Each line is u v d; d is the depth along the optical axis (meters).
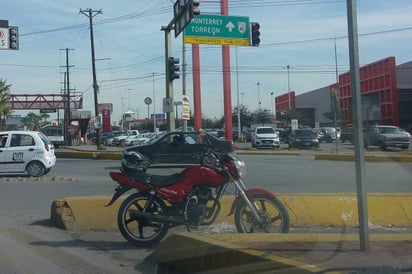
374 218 9.26
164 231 7.96
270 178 17.44
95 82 49.75
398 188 14.20
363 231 6.37
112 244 8.26
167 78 25.09
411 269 5.64
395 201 9.59
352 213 9.33
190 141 21.67
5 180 17.50
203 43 31.70
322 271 5.37
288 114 76.38
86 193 13.98
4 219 10.34
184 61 36.12
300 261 5.77
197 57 43.03
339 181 16.45
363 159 6.35
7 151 18.53
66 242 8.38
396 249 6.50
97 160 28.39
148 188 7.87
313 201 9.41
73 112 69.25
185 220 7.78
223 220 8.99
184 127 27.42
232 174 7.73
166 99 25.14
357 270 5.57
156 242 8.00
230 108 43.09
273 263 5.70
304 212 9.20
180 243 6.94
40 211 11.28
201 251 6.61
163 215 7.84
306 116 77.12
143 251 7.83
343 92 52.59
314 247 6.58
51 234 8.94
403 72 55.66
